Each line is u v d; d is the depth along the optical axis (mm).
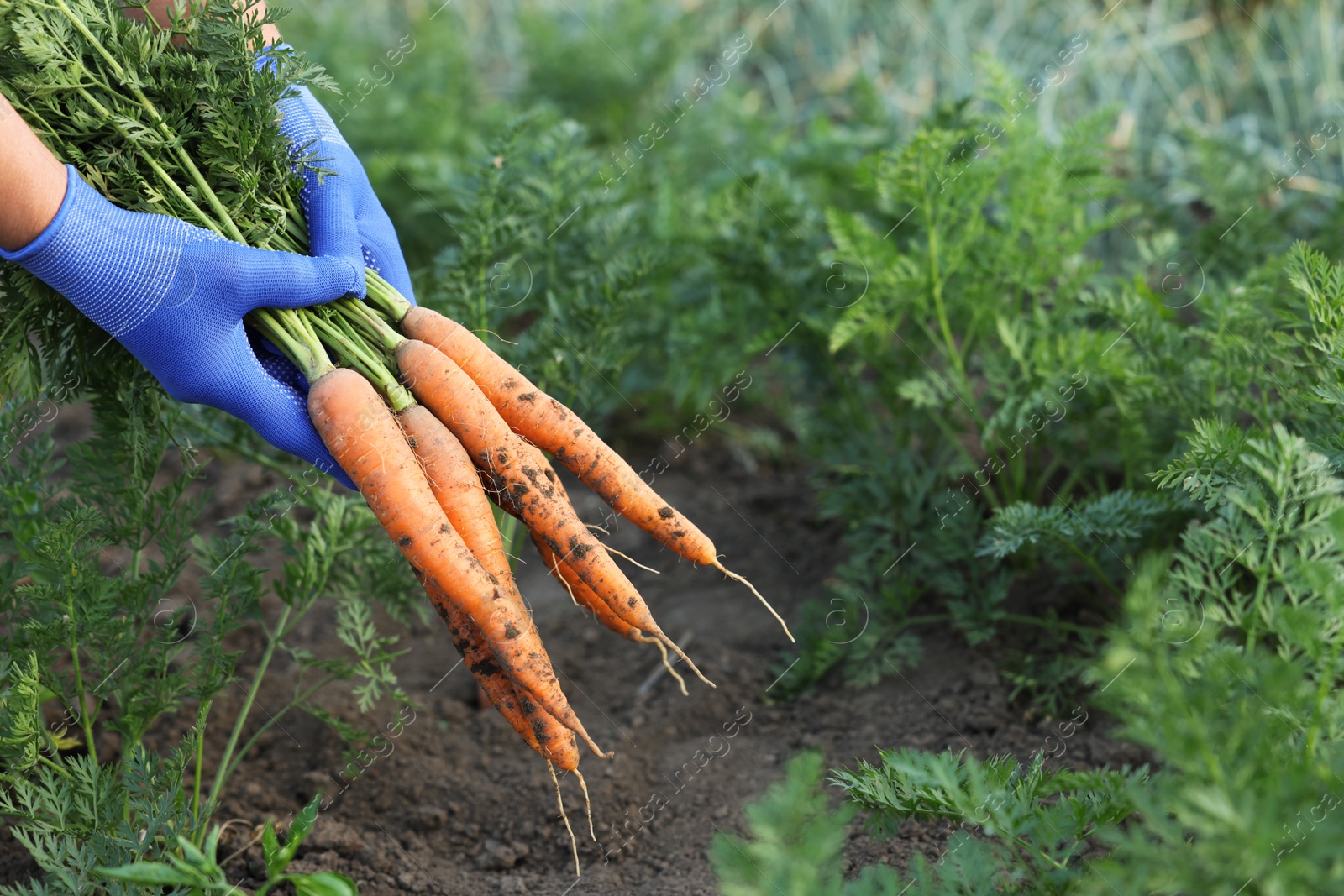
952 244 3277
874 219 4012
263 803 2596
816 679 3025
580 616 3342
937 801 1902
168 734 2791
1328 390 2180
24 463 2521
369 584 2711
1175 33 5758
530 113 3104
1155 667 1584
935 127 3234
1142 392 2799
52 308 2311
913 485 3242
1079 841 1781
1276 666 1575
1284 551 1962
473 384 2240
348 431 2096
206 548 2674
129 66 2162
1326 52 5242
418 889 2359
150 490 2535
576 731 2160
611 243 3445
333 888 1828
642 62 5605
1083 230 3209
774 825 1573
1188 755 1516
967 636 2877
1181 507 2561
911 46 6270
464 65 5902
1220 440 2172
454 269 3037
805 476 4043
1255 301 2936
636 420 4328
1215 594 2021
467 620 2271
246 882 2336
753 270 3473
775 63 6504
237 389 2162
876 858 2258
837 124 5754
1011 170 3285
